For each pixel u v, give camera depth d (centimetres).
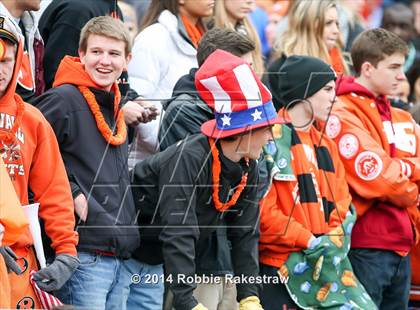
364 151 2275
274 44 2675
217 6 2489
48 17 2180
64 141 1938
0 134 1814
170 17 2300
